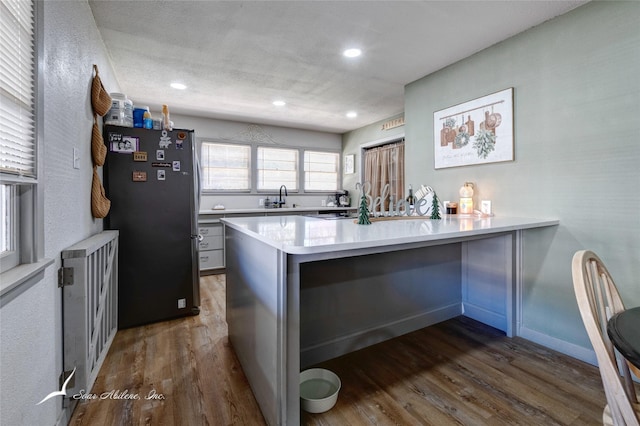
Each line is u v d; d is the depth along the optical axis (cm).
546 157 213
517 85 229
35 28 117
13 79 104
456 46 247
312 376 176
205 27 222
